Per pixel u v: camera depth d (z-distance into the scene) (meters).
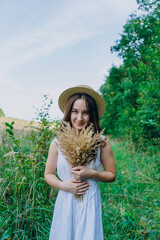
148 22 8.11
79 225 1.46
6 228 1.96
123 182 3.72
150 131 5.93
